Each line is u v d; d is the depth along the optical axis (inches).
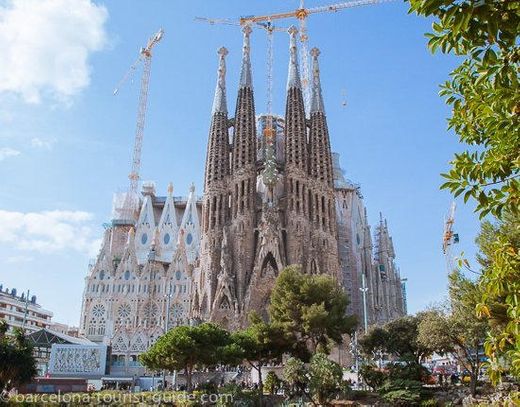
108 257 6254.9
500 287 359.3
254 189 5152.6
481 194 358.0
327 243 5012.3
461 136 404.5
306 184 5147.6
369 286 6117.1
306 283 2805.1
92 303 6023.6
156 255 6471.5
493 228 852.0
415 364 1983.3
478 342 1742.1
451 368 3892.7
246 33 5930.1
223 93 5708.7
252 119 5457.7
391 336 2667.3
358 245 6314.0
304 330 2711.6
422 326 1919.3
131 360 5182.1
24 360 1798.7
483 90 364.5
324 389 1811.0
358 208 6633.9
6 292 6156.5
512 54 315.9
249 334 2549.2
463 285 1144.2
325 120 5625.0
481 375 2181.3
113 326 5851.4
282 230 4970.5
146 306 5994.1
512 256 361.7
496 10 274.1
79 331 5949.8
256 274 4603.8
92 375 2645.2
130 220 6929.1
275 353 2731.3
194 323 4566.9
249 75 5689.0
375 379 2038.6
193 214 6845.5
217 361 2063.2
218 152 5378.9
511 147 341.7
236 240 4867.1
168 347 1915.6
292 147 5255.9
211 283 4724.4
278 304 2859.3
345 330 2783.0
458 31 287.9
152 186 7253.9
